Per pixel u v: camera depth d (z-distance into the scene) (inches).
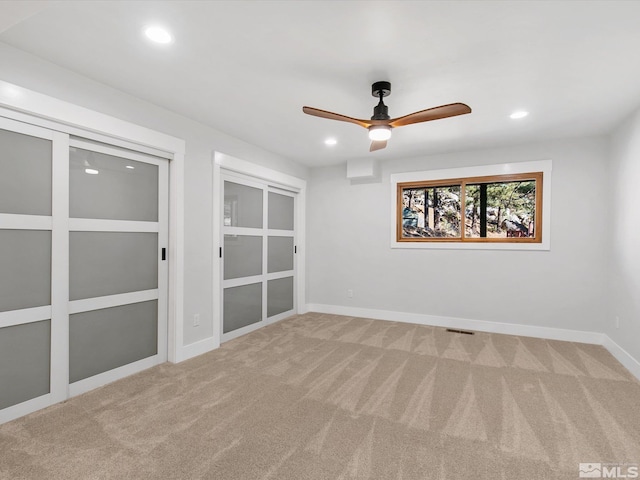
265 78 96.0
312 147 166.1
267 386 102.3
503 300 163.6
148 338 117.6
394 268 188.9
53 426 79.7
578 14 67.3
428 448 72.0
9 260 83.0
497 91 103.3
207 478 62.4
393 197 188.4
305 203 205.8
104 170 103.3
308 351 135.0
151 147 114.6
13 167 83.1
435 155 177.8
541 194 157.3
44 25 71.6
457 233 177.8
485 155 166.7
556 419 83.9
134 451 70.2
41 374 88.7
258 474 63.6
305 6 65.6
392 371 114.4
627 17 68.0
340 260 203.6
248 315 163.9
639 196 113.4
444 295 176.4
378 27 72.4
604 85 98.6
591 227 147.3
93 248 101.1
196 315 130.3
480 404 91.5
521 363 122.4
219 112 121.6
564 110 118.0
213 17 69.0
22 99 81.6
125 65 89.0
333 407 89.4
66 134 92.9
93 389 100.3
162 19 69.7
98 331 102.8
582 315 149.1
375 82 97.9
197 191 131.0
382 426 80.4
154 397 94.9
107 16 68.6
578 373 113.4
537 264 157.1
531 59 84.9
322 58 85.2
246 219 162.6
